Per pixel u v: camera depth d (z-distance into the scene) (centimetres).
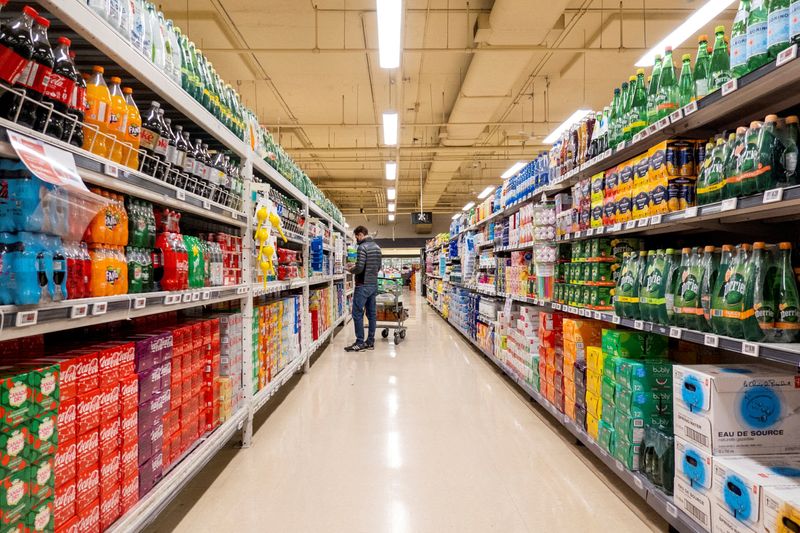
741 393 157
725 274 162
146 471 165
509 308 443
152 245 179
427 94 970
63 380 124
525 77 876
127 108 158
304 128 1183
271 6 627
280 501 214
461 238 813
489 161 1596
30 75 115
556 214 335
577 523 194
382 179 1852
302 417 341
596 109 1058
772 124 150
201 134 264
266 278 317
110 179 140
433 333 834
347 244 1057
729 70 182
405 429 314
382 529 190
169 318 238
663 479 186
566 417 289
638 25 671
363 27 681
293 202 463
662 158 203
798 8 135
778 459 155
